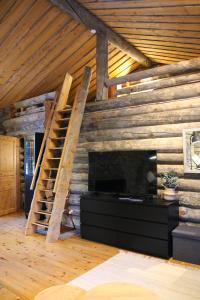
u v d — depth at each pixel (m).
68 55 5.55
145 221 3.72
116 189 4.33
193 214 3.81
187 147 3.86
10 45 4.82
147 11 3.90
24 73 5.69
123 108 4.62
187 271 3.14
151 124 4.28
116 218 4.03
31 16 4.38
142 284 2.83
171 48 5.39
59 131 5.28
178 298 2.54
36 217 4.77
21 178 7.09
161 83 4.27
